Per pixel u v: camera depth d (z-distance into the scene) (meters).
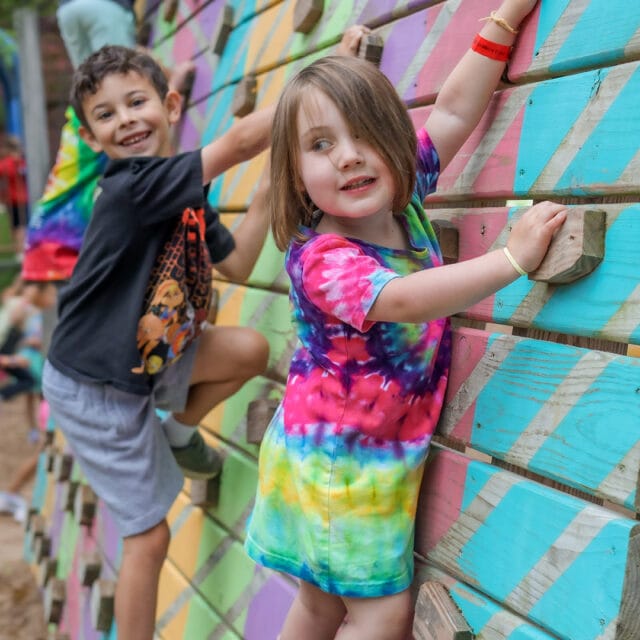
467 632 1.33
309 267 1.38
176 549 2.70
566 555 1.24
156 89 2.19
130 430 2.05
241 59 2.61
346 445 1.45
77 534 3.64
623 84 1.22
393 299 1.30
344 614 1.61
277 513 1.55
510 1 1.42
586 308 1.25
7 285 7.95
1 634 3.90
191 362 2.15
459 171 1.56
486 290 1.28
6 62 10.37
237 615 2.21
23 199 9.89
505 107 1.46
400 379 1.45
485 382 1.44
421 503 1.57
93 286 2.03
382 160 1.38
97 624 2.87
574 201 1.32
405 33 1.75
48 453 4.25
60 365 2.08
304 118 1.39
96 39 3.49
